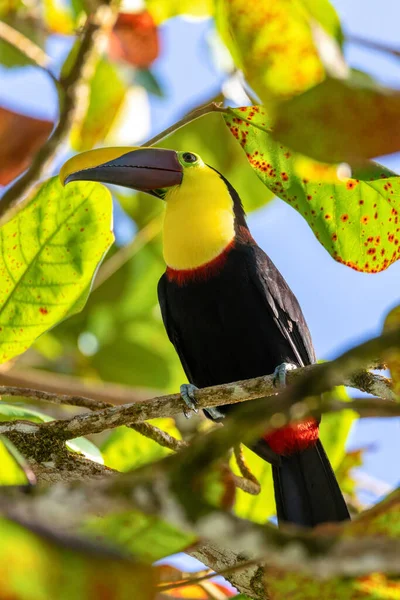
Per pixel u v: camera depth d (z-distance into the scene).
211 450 5.16
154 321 14.55
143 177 11.73
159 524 5.39
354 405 5.49
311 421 10.05
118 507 5.02
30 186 9.80
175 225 11.58
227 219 11.69
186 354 12.10
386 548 4.79
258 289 11.41
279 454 10.37
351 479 12.27
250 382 9.02
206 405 8.93
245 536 4.91
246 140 8.82
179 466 5.13
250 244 11.78
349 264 9.20
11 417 9.04
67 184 9.40
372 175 7.11
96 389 11.68
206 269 11.40
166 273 11.86
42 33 13.01
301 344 11.85
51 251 9.55
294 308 11.82
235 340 11.51
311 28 5.41
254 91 5.74
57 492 4.96
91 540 4.30
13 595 3.94
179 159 11.91
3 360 9.80
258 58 5.67
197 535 5.08
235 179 14.05
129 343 14.47
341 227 9.03
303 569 4.86
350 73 4.54
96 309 14.48
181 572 8.02
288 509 10.34
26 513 4.33
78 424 8.70
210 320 11.48
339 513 10.31
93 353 14.45
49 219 9.46
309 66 5.63
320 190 8.88
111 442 10.55
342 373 5.20
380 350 5.12
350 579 5.80
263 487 10.99
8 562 3.91
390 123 4.21
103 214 9.49
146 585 4.23
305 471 10.41
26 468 5.98
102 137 13.56
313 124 4.27
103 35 10.02
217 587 9.81
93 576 4.14
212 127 13.88
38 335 9.77
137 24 12.70
